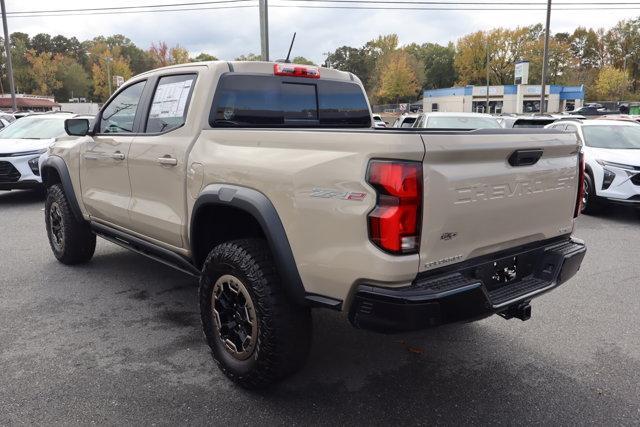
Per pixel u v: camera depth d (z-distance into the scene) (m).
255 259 3.16
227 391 3.40
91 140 5.00
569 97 77.88
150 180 4.13
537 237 3.38
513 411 3.21
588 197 9.28
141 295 5.11
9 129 11.30
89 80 98.12
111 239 5.08
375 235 2.63
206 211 3.62
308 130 2.97
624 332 4.34
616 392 3.42
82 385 3.46
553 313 4.73
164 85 4.25
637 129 9.98
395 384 3.52
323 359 3.86
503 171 3.00
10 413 3.14
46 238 7.39
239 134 3.42
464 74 94.25
